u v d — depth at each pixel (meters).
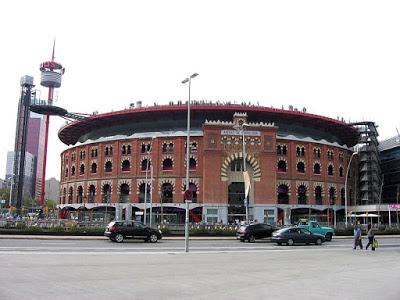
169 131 74.31
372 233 30.92
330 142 82.06
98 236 42.97
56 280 14.12
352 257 24.77
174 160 70.44
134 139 73.44
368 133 94.31
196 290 12.70
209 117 75.25
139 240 39.03
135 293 12.08
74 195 80.31
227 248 30.84
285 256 24.61
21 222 45.75
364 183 93.31
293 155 73.19
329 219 74.50
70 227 44.09
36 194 195.25
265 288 13.25
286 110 74.88
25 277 14.64
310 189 73.50
